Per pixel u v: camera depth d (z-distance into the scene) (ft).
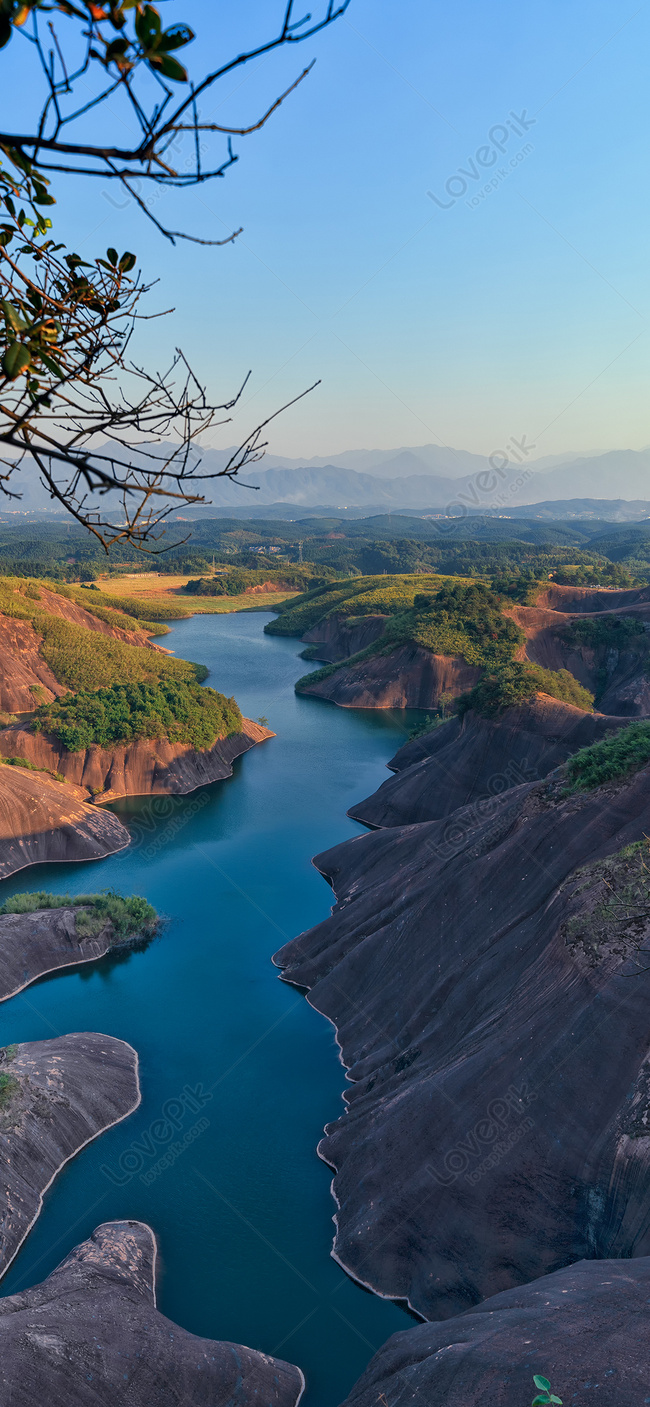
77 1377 53.26
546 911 87.04
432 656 320.70
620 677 315.58
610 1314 42.04
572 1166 62.49
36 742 213.66
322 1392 61.46
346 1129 86.17
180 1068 101.65
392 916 119.14
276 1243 74.84
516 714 190.60
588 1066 65.62
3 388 10.62
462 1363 43.39
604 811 95.96
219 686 357.61
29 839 169.37
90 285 13.33
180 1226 77.36
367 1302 68.23
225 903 149.69
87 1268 67.46
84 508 11.10
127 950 131.85
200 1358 59.00
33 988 119.85
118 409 12.04
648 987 65.87
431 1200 69.62
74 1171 84.12
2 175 11.59
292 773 234.99
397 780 198.59
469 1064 75.72
